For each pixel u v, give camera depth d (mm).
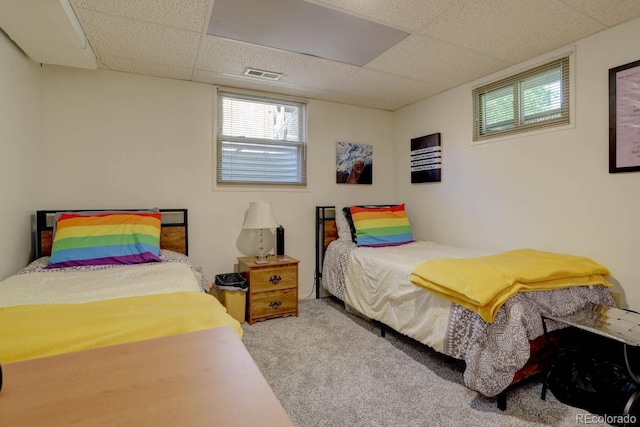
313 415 1630
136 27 2104
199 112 3078
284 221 3484
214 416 554
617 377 1646
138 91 2852
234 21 2051
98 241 2258
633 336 1465
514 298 1673
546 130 2506
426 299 2061
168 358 758
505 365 1568
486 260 2107
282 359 2195
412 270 2178
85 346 975
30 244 2387
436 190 3494
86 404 580
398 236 3299
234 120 3270
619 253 2117
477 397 1773
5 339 1005
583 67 2281
